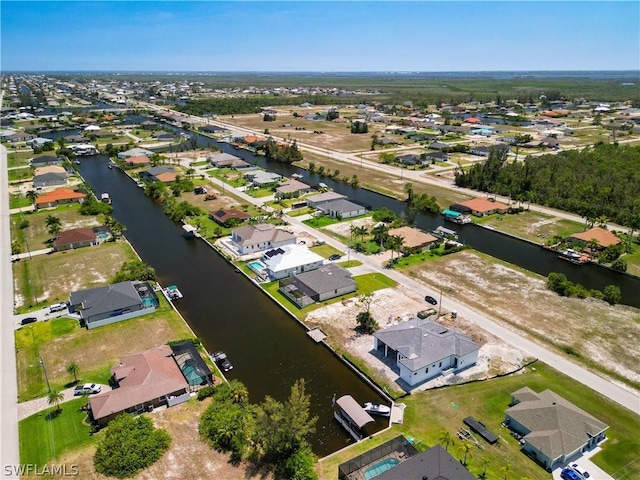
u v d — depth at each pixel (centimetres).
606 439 4825
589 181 13538
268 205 12825
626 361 6125
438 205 12825
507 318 7169
